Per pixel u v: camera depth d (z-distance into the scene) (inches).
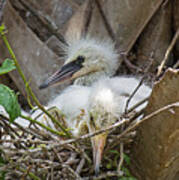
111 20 72.1
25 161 65.8
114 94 67.5
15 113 65.2
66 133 66.2
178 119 65.2
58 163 65.9
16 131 67.1
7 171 65.9
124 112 67.1
